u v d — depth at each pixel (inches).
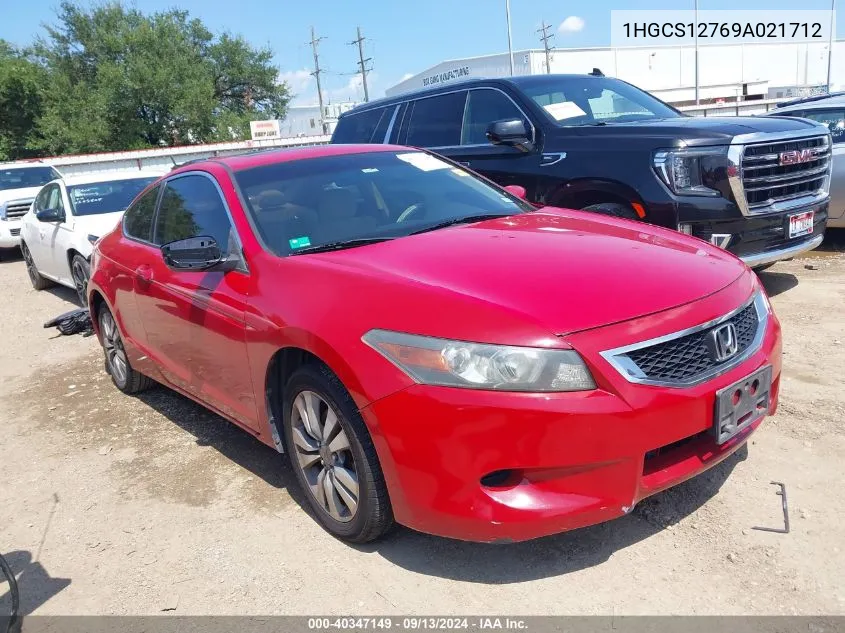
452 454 97.6
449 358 98.0
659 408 98.1
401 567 114.2
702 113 1155.9
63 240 325.7
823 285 249.4
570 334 97.9
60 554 129.6
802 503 119.3
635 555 111.1
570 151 228.7
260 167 159.0
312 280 120.5
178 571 120.0
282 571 116.5
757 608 97.4
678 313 104.5
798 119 240.8
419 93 292.5
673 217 208.1
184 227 163.2
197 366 154.5
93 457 169.9
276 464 155.1
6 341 294.7
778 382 121.8
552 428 94.3
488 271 112.7
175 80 1925.4
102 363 248.7
